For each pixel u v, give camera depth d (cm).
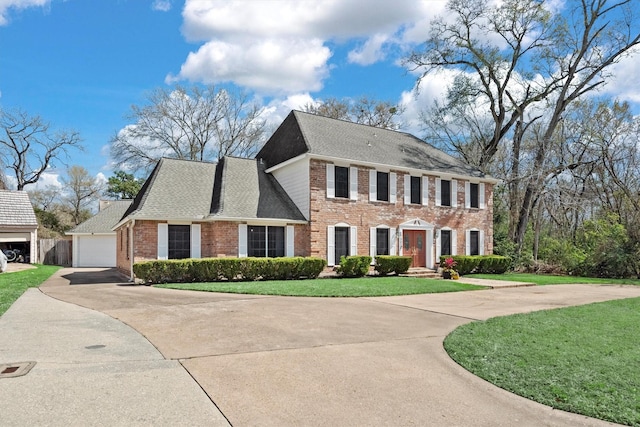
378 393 480
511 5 2734
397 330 816
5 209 2939
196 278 1644
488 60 2905
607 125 2769
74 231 3092
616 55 2642
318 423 398
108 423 384
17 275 2012
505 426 401
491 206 2656
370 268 2078
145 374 526
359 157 2122
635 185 2709
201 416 405
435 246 2352
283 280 1728
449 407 445
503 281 1903
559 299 1334
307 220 1966
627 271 2288
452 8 2852
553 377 535
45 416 396
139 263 1572
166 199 1844
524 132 3175
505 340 728
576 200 2880
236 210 1856
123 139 3859
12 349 641
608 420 416
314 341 716
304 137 2062
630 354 646
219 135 4131
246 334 761
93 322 861
